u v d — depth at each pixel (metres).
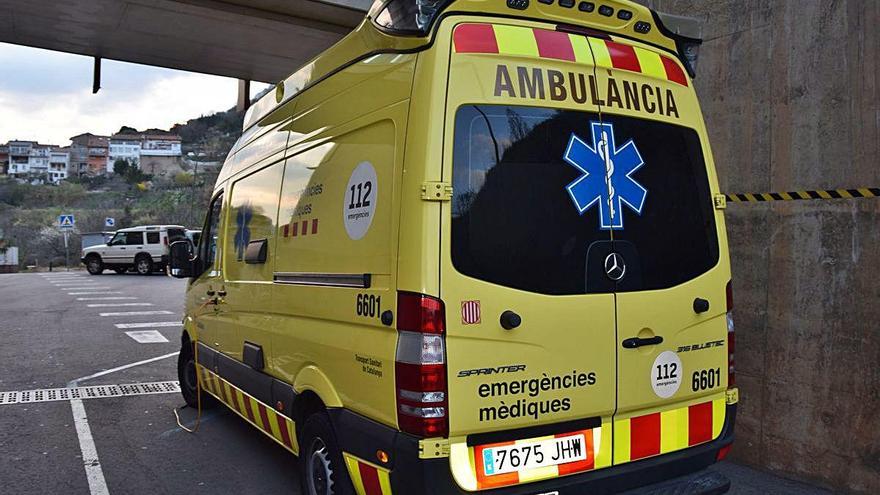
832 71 4.53
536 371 3.06
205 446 5.75
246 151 5.43
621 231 3.35
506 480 3.00
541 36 3.27
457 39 3.08
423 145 2.98
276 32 10.61
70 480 4.98
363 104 3.51
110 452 5.60
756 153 4.97
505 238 3.06
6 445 5.78
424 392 2.86
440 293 2.90
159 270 31.36
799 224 4.71
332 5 9.38
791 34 4.76
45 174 116.25
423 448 2.85
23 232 56.69
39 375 8.70
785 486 4.67
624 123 3.44
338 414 3.45
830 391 4.55
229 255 5.43
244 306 4.95
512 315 3.01
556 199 3.20
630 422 3.34
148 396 7.56
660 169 3.53
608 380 3.24
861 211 4.39
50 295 20.53
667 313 3.44
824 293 4.58
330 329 3.60
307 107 4.27
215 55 12.05
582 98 3.33
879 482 4.31
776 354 4.85
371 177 3.33
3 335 12.15
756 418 4.98
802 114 4.69
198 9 9.64
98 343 11.33
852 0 4.42
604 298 3.25
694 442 3.55
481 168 3.05
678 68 3.72
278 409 4.29
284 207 4.36
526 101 3.18
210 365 5.81
